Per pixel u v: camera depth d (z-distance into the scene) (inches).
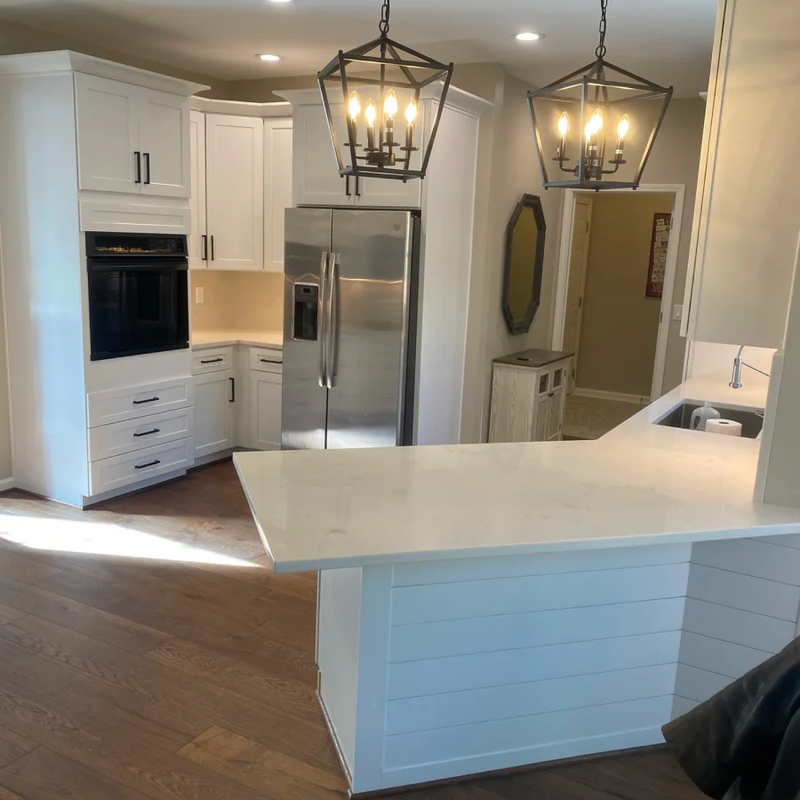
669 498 89.1
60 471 171.5
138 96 164.1
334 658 95.0
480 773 90.7
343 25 159.6
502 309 211.0
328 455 102.0
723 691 40.8
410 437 182.1
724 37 90.0
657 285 304.3
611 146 77.0
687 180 217.0
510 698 89.6
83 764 90.2
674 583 93.2
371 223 170.1
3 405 175.3
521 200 208.2
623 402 313.4
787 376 86.7
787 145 88.9
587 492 90.1
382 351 174.1
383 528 75.9
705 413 137.9
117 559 145.9
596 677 92.7
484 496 87.0
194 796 85.9
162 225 175.0
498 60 182.9
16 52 165.0
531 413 206.7
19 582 135.4
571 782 90.7
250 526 164.6
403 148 77.3
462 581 84.0
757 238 92.0
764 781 38.0
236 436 212.5
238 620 125.2
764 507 87.4
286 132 198.8
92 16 158.6
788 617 89.7
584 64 183.9
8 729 95.9
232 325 233.1
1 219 166.2
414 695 85.4
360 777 85.7
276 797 86.3
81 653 113.6
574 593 88.9
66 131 152.7
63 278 159.9
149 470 181.6
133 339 172.6
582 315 319.9
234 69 208.7
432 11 145.5
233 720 99.5
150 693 104.5
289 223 179.9
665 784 91.0
